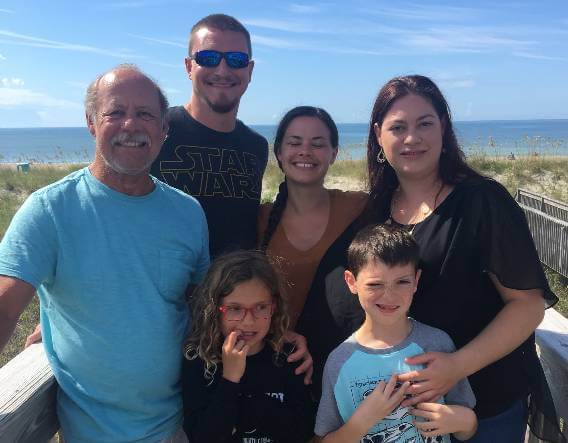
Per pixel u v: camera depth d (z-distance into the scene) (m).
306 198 2.86
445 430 1.92
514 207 2.04
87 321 1.98
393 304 2.02
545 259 7.99
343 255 2.53
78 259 1.96
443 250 2.07
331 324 2.41
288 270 2.77
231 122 3.29
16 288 1.79
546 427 2.25
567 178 14.66
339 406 2.08
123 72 2.09
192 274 2.30
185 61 3.30
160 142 2.16
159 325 2.06
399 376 1.97
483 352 1.95
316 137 2.75
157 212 2.15
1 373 1.99
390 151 2.27
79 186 2.05
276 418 2.09
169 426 2.13
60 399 2.05
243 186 3.25
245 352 2.04
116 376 1.99
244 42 3.20
